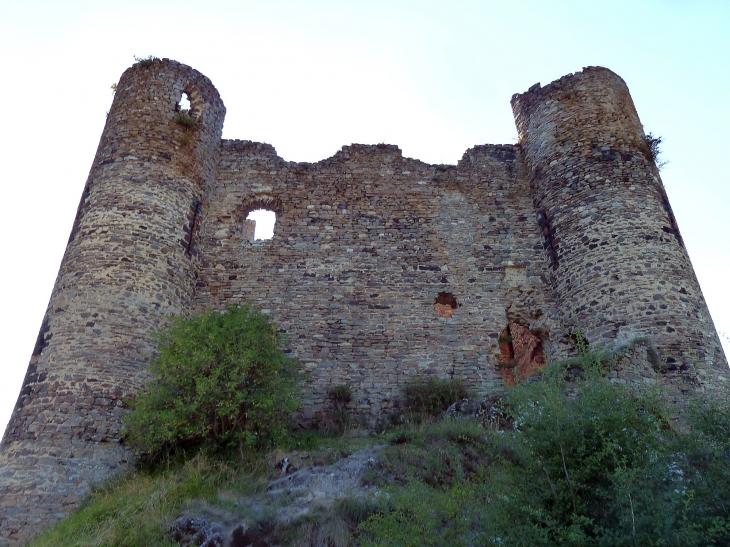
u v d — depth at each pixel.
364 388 14.62
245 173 18.14
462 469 9.62
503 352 15.85
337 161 18.53
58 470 11.10
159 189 15.53
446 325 15.66
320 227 17.14
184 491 9.67
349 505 8.63
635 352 12.77
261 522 8.62
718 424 7.07
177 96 17.34
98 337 12.81
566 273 15.61
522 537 6.15
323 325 15.52
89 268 13.77
